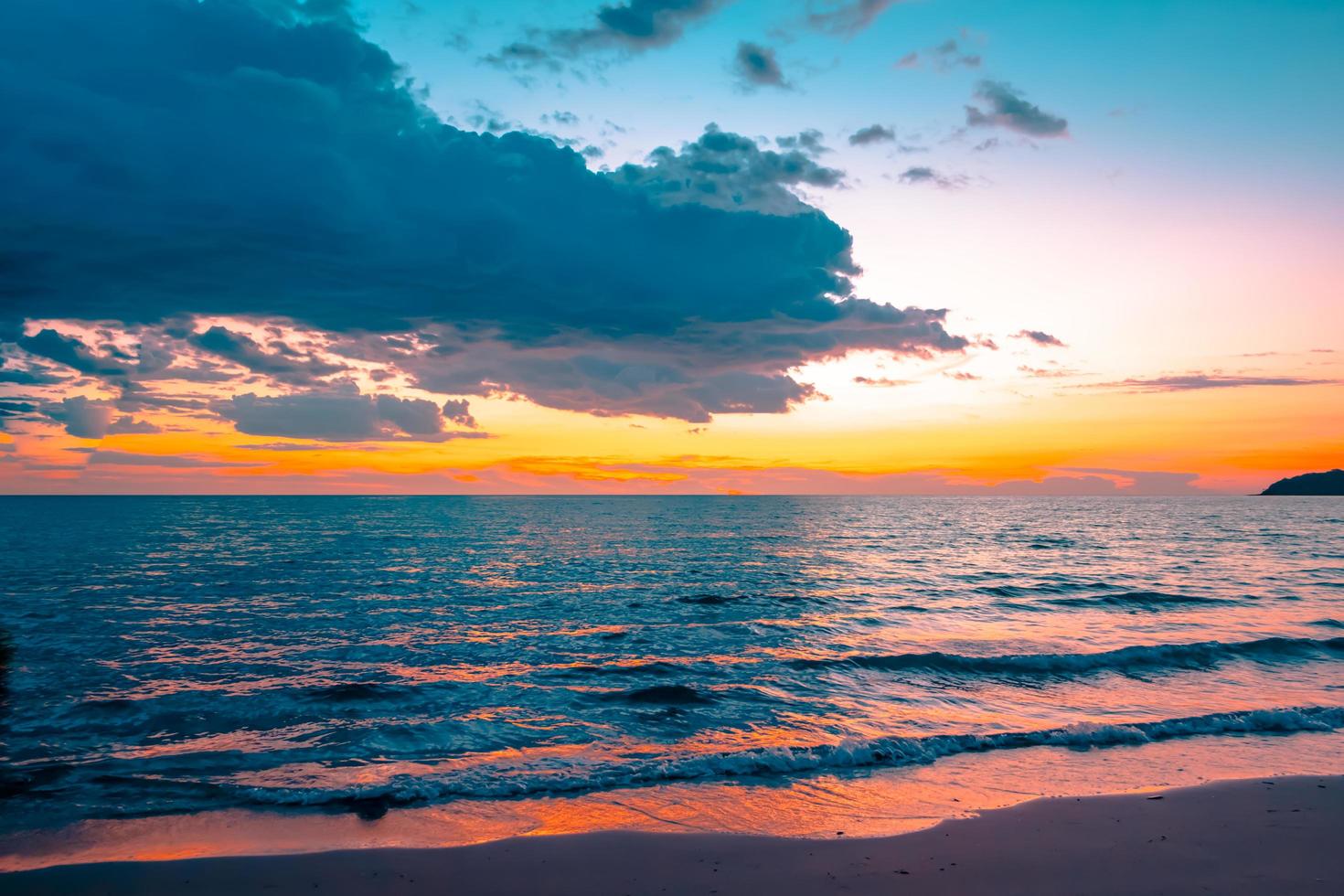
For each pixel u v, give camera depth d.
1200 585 31.95
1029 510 132.50
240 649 18.59
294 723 12.61
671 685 15.12
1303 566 40.28
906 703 13.94
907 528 77.75
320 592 28.69
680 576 34.84
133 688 14.84
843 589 30.56
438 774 10.00
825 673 16.19
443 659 17.59
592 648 18.86
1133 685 15.30
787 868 7.30
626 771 10.07
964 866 7.34
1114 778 9.93
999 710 13.47
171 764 10.58
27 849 7.76
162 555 43.47
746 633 20.98
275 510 115.88
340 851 7.64
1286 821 8.45
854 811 8.80
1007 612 24.92
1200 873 7.18
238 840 8.00
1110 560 43.41
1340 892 6.79
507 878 7.07
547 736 11.99
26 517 88.94
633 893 6.78
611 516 102.88
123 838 8.05
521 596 28.03
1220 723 12.17
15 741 11.63
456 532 66.19
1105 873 7.18
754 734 12.12
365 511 113.56
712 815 8.68
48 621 22.22
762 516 105.69
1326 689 14.94
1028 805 8.97
